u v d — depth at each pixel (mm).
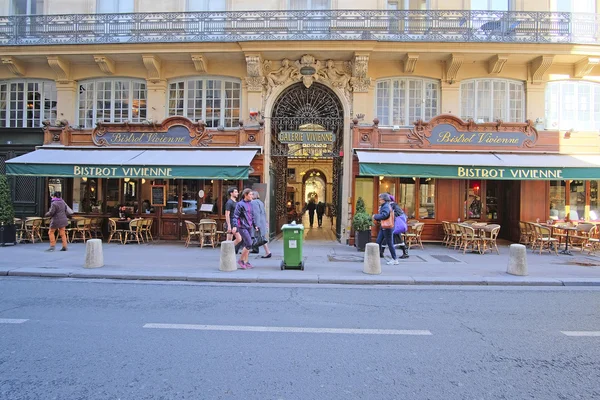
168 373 3811
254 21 13719
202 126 13867
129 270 8891
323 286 7918
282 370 3910
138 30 14117
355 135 13656
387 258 10930
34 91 15336
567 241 12297
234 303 6496
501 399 3367
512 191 14750
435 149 13547
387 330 5184
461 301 6809
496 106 14383
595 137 13531
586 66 13742
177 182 14688
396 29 13812
